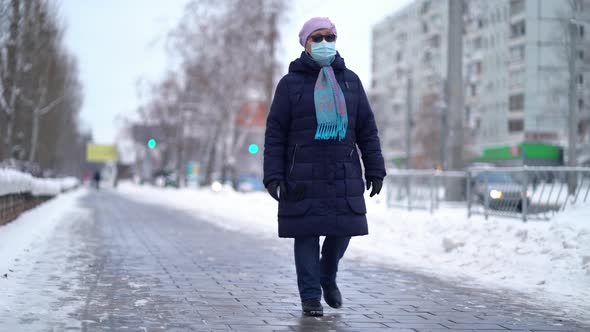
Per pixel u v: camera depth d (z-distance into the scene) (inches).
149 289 390.0
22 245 581.6
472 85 4635.8
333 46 315.6
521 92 4001.0
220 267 502.3
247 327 291.4
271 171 311.7
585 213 546.0
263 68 2367.1
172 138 3171.8
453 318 324.5
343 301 367.9
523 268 482.6
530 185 618.5
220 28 2423.7
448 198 851.4
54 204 1496.1
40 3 1412.4
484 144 4490.7
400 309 346.6
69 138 3892.7
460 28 988.6
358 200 314.7
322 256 333.7
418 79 5211.6
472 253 551.5
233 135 2677.2
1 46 1288.1
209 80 2469.2
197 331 281.1
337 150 312.5
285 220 314.2
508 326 307.9
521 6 3993.6
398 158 4766.2
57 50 1871.3
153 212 1387.8
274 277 452.1
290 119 316.5
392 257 599.5
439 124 3934.5
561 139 3444.9
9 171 827.4
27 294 356.5
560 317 334.3
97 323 291.4
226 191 2004.2
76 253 570.3
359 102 320.8
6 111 1363.2
